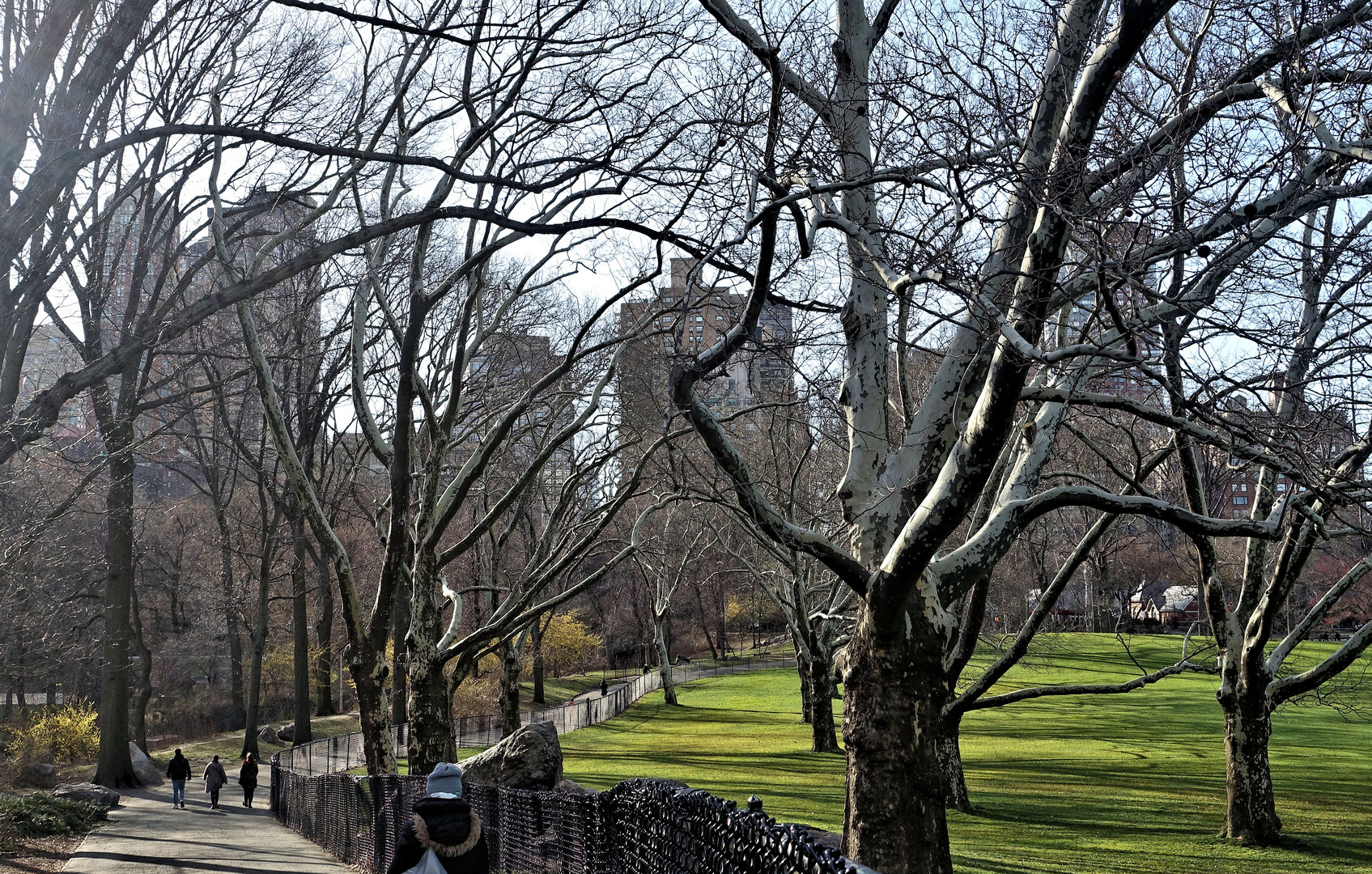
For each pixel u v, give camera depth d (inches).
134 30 323.3
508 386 1056.8
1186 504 781.9
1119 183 338.3
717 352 376.2
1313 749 1327.5
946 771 860.0
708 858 177.3
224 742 1861.5
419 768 768.3
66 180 325.4
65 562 1135.0
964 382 359.9
